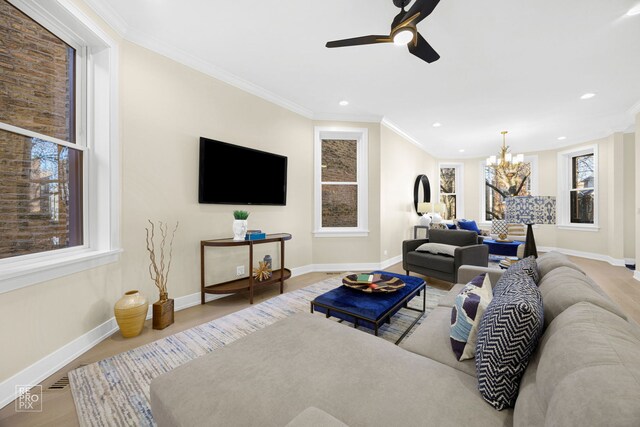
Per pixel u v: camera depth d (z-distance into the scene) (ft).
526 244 8.62
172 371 3.34
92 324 6.25
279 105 11.69
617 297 9.79
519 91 10.59
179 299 8.48
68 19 5.72
